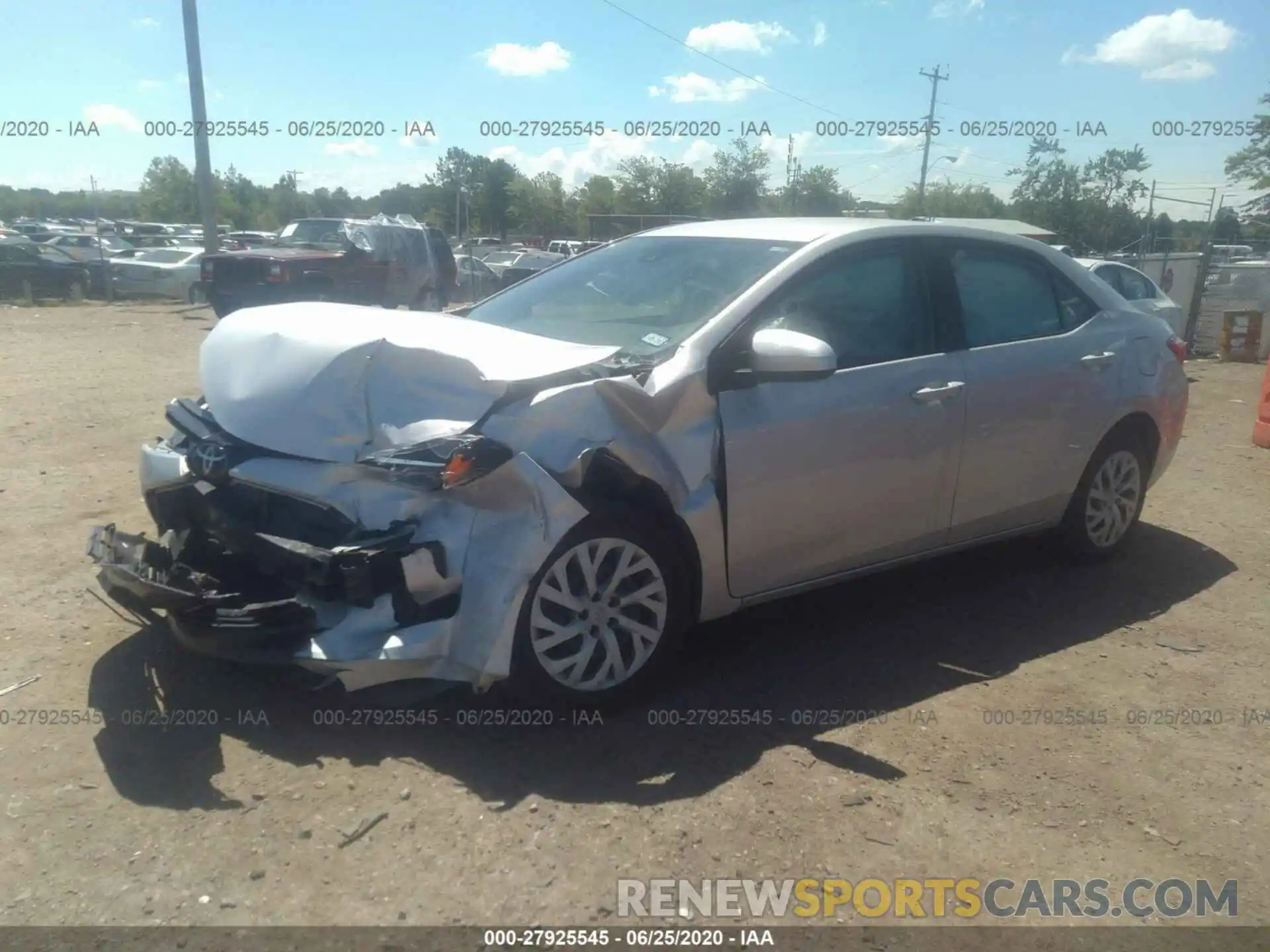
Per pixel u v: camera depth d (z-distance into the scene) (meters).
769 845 3.06
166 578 3.54
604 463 3.59
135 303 23.52
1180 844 3.17
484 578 3.39
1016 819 3.25
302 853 2.93
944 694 4.06
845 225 4.61
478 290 22.64
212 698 3.76
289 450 3.50
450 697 3.78
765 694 3.98
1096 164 30.42
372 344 3.57
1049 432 4.99
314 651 3.30
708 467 3.81
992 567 5.55
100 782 3.23
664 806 3.21
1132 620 4.89
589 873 2.90
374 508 3.40
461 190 29.39
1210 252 18.58
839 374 4.18
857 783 3.40
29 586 4.70
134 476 6.59
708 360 3.86
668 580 3.79
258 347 3.79
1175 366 5.70
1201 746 3.75
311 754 3.42
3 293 23.23
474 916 2.72
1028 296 5.09
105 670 3.95
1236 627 4.86
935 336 4.58
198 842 2.96
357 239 16.39
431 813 3.13
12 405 8.73
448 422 3.45
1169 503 7.06
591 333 4.33
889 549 4.50
